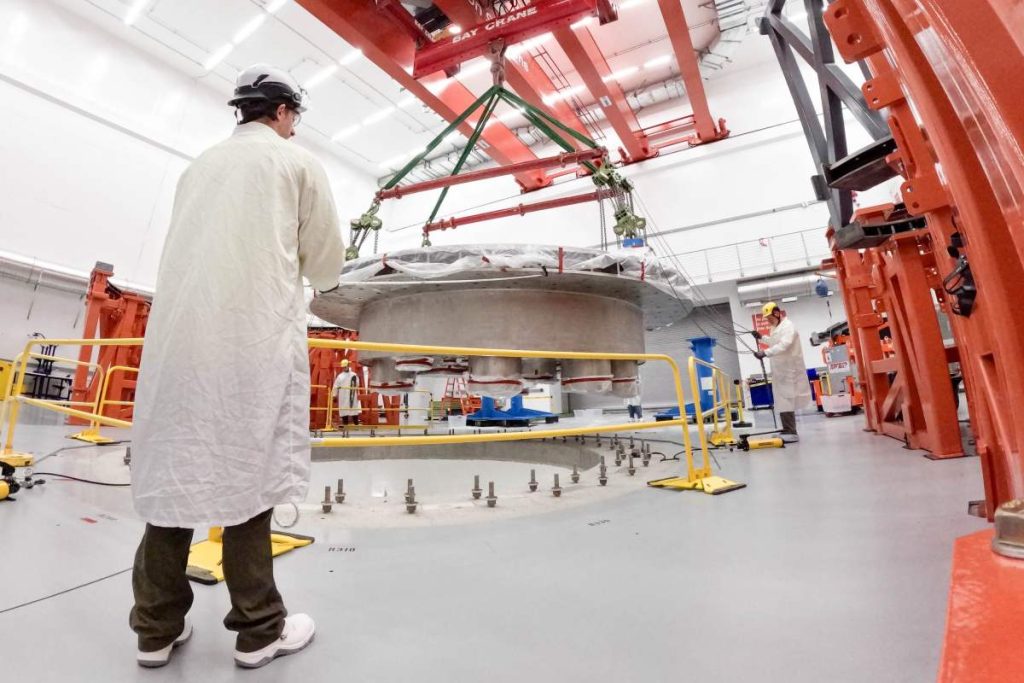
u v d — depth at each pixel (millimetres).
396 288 4250
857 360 6184
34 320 12602
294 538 2232
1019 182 766
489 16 7781
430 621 1389
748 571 1651
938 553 1662
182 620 1207
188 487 1060
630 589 1563
